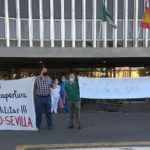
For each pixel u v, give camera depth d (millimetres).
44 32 33312
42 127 13672
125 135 11945
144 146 10203
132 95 17344
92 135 11977
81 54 31797
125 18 34156
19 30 32875
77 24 33750
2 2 32500
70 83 13523
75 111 13516
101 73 39312
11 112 12961
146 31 34406
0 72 38031
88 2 33719
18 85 12867
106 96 17234
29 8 32969
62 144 10547
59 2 33406
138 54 32188
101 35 33969
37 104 13062
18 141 11086
